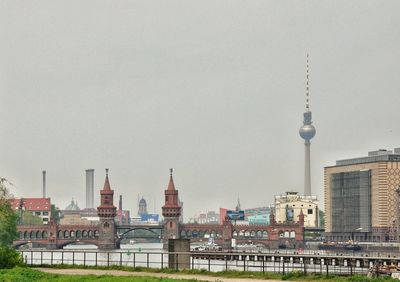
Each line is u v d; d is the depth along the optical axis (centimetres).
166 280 10256
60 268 13875
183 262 14625
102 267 13775
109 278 10488
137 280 10162
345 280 11625
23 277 10606
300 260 19350
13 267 12419
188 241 14838
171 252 14075
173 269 13350
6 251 12675
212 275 12450
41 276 10950
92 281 10112
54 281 10219
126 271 13162
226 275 12406
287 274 12375
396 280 11469
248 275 12344
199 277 11950
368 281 11556
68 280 10275
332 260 19200
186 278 11388
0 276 10556
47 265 14050
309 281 11569
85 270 13350
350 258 16475
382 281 11475
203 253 19838
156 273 12706
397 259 16538
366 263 18250
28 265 14175
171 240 14812
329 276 12006
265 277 12056
